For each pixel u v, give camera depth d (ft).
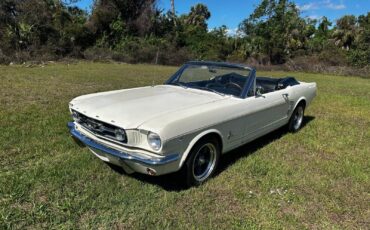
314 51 114.21
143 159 10.26
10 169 12.44
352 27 125.59
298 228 10.11
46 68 54.49
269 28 110.73
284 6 110.32
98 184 11.75
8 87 29.86
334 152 16.94
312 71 93.45
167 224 9.82
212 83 15.38
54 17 87.66
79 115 12.35
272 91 17.13
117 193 11.28
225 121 12.59
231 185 12.47
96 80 40.27
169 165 10.63
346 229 10.25
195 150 11.56
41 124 17.95
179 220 10.09
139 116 10.99
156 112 11.35
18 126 17.40
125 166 10.98
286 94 17.49
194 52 107.76
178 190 11.85
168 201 11.03
